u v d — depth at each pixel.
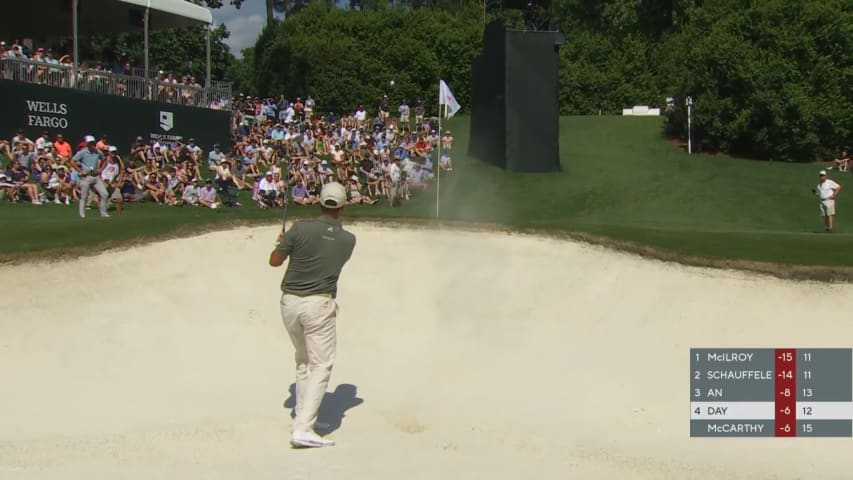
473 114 30.56
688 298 10.33
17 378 8.31
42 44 35.56
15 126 23.47
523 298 10.78
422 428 7.11
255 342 9.67
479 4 56.56
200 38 63.75
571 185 26.86
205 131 30.16
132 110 27.30
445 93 23.48
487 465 6.07
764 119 30.41
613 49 51.06
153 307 10.34
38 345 9.13
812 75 30.36
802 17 30.83
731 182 27.16
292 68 46.44
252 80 51.12
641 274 11.02
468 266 11.79
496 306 10.59
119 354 9.10
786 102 29.72
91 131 25.83
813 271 10.55
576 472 5.98
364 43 48.47
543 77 27.75
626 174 28.08
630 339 9.53
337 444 6.60
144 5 28.67
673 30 56.25
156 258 11.65
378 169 26.45
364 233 13.16
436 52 48.03
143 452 6.29
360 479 5.67
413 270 11.80
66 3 29.72
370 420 7.33
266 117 35.00
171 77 30.84
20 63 23.92
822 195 21.98
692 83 32.00
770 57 30.44
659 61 50.12
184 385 8.30
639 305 10.31
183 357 9.14
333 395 8.05
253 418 7.34
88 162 18.89
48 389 8.07
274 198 24.05
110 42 54.69
